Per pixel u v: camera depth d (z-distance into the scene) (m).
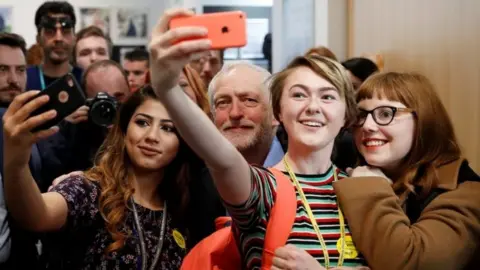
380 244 1.41
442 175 1.61
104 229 1.72
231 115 1.97
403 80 1.65
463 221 1.49
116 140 1.87
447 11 2.69
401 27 3.17
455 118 2.62
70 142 2.38
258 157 2.04
